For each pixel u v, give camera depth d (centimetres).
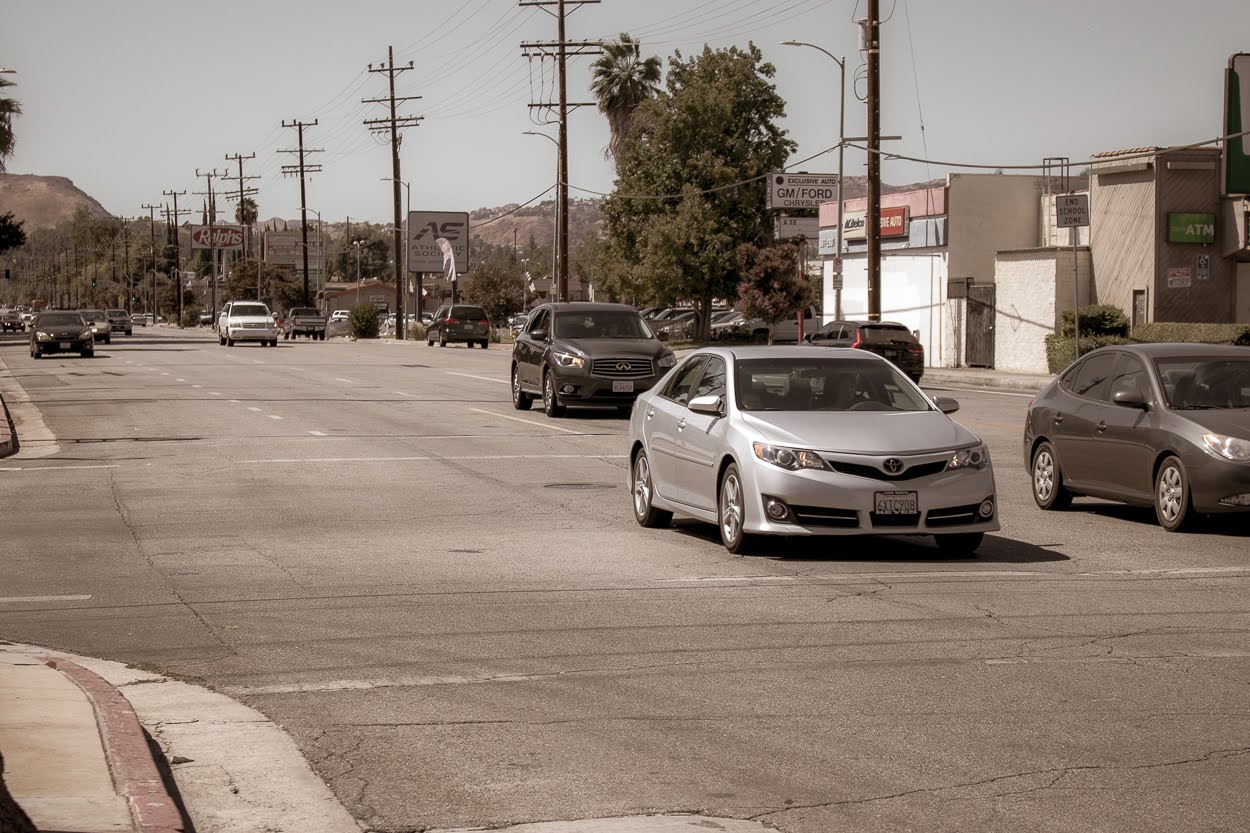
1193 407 1609
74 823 619
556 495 1953
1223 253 4934
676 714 848
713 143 7606
